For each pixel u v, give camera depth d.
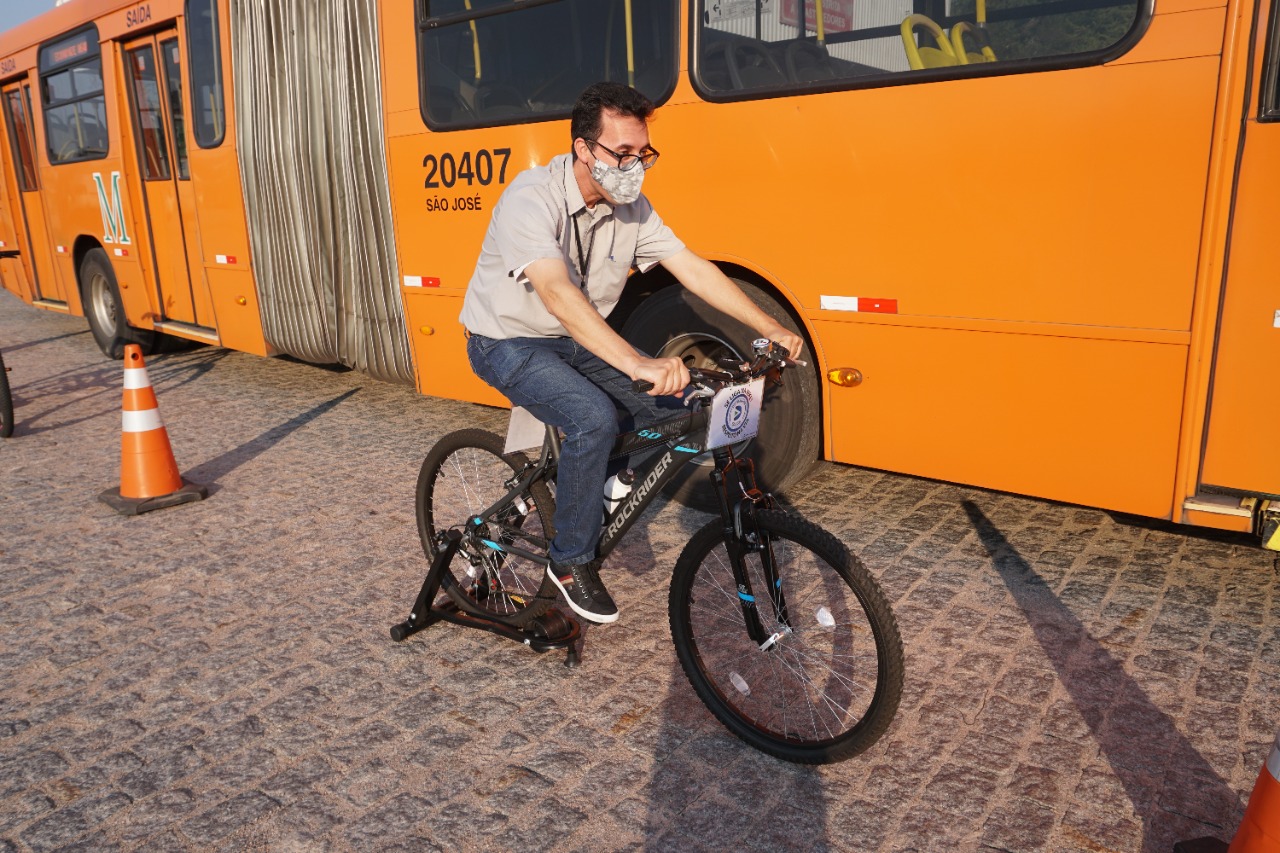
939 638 3.52
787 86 4.03
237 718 3.16
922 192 3.75
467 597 3.64
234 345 7.73
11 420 6.57
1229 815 2.58
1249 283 3.17
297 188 6.52
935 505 4.77
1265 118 3.04
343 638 3.68
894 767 2.82
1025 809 2.63
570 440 2.87
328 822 2.65
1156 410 3.40
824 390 4.24
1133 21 3.22
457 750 2.96
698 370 2.77
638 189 2.74
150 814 2.70
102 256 9.26
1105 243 3.38
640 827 2.60
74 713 3.22
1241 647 3.38
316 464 5.79
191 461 5.95
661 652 3.52
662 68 4.45
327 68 6.02
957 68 3.59
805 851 2.50
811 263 4.12
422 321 5.88
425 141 5.50
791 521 2.74
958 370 3.82
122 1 7.99
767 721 3.00
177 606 3.98
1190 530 4.37
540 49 4.86
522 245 2.71
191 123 7.48
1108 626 3.56
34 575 4.32
